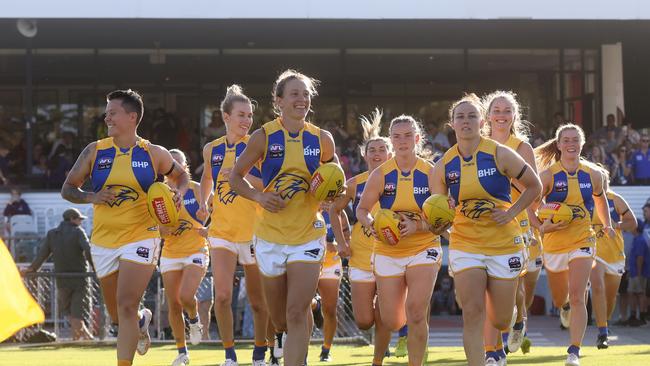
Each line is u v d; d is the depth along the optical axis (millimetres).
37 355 18469
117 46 38156
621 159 34188
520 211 10953
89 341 21703
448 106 39094
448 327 29000
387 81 38969
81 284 22156
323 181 10523
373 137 15016
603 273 18172
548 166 15492
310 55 38812
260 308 13828
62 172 35312
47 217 32062
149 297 24062
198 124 38375
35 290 22594
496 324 11383
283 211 10758
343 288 23672
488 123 14328
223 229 14023
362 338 22266
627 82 38812
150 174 11695
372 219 12359
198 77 38438
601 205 15570
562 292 15484
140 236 11617
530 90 39125
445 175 11164
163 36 36562
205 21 33719
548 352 18062
